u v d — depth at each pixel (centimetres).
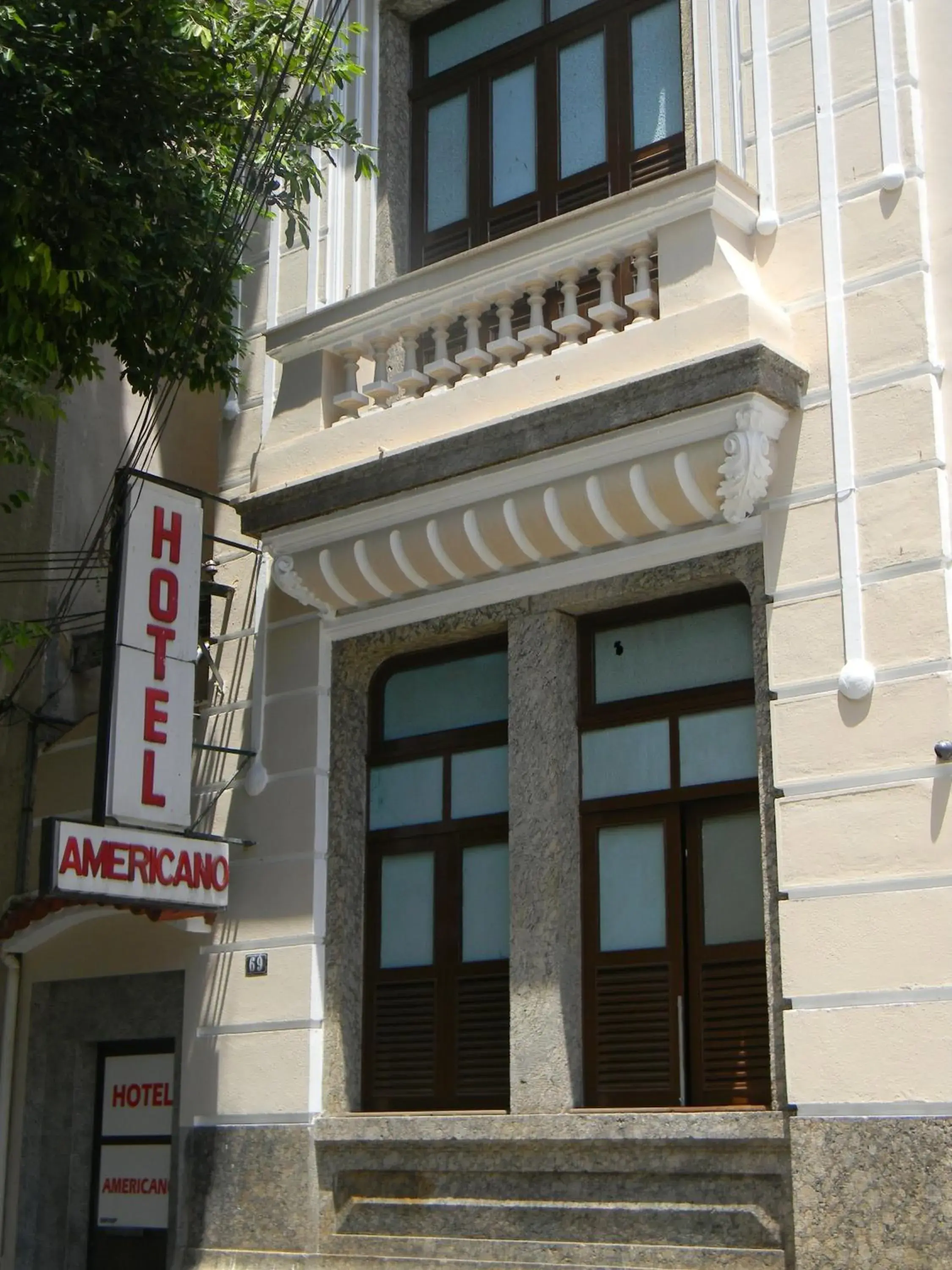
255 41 1069
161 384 1385
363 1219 991
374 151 1130
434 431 1020
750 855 917
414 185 1212
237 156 1080
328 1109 1028
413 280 1057
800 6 978
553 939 948
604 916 962
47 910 1118
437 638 1063
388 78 1214
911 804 819
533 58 1164
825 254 925
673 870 940
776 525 905
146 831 1016
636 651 991
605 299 979
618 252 976
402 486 1009
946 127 902
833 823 844
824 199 934
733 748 934
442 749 1062
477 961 1015
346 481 1038
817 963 830
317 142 1105
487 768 1042
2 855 1284
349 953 1057
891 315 891
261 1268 1015
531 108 1159
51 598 1317
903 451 869
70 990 1204
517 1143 924
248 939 1087
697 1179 868
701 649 964
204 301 1069
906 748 829
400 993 1045
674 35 1089
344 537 1056
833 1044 815
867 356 895
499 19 1192
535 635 1001
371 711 1105
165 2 999
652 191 948
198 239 1069
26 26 959
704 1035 909
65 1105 1185
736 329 898
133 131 1038
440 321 1055
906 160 910
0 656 1003
